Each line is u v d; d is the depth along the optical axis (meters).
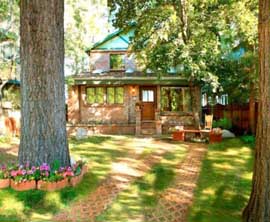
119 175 8.00
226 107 17.52
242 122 16.83
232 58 15.32
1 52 17.06
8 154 10.45
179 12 13.86
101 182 7.34
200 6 14.04
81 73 19.66
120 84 18.36
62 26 7.52
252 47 14.05
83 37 18.67
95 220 5.30
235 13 13.27
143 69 16.17
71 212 5.63
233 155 10.51
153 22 13.62
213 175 8.08
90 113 18.91
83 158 9.57
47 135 7.20
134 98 18.67
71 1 17.22
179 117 18.44
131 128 17.75
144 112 19.23
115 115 18.81
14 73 18.20
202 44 13.73
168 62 13.91
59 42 7.41
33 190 6.33
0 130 14.86
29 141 7.15
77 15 17.47
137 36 14.19
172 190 6.88
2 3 14.99
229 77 14.92
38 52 7.14
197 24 13.97
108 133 17.67
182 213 5.62
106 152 11.13
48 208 5.78
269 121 4.60
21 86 7.31
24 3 7.09
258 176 4.78
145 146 12.68
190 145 12.97
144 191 6.79
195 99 16.00
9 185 6.49
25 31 7.14
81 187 6.78
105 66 19.86
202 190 6.85
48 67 7.22
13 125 15.15
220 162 9.57
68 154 7.69
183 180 7.67
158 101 18.89
